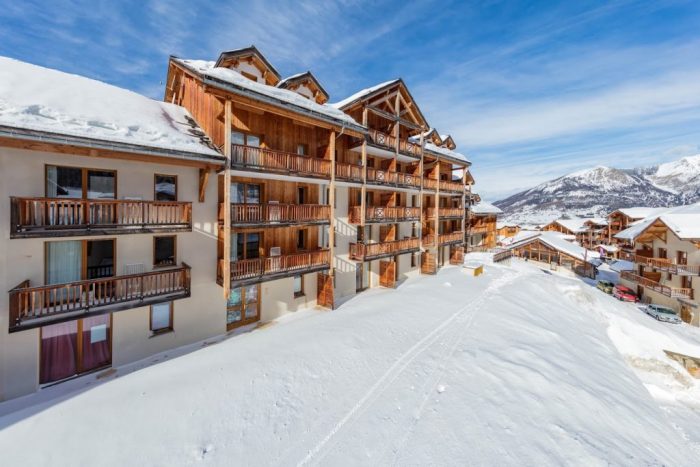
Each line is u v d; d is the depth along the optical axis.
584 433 7.45
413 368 9.59
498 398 8.22
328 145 16.47
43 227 8.30
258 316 14.48
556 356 11.94
